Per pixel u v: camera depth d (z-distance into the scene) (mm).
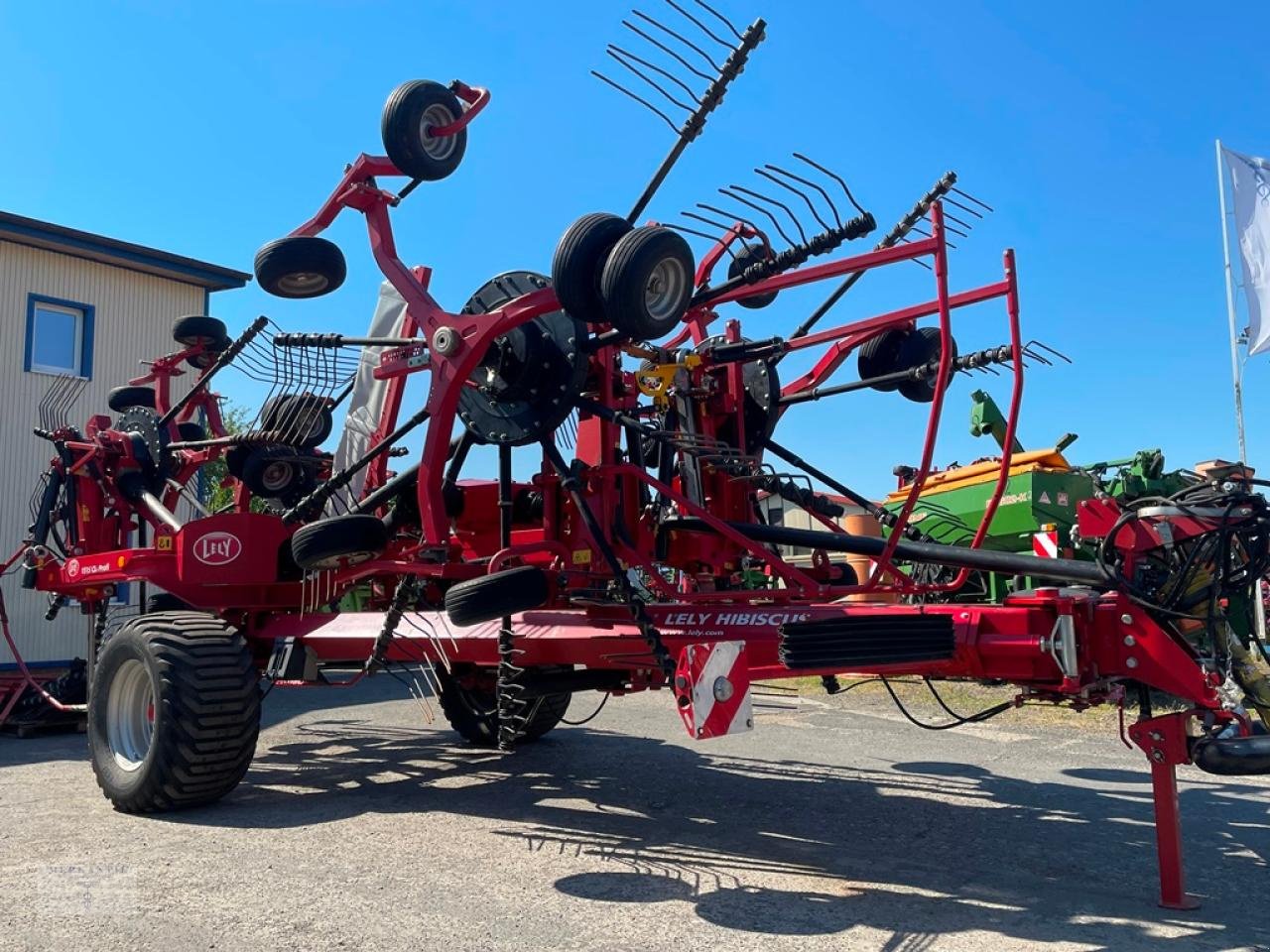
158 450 7797
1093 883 4070
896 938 3420
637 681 5449
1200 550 3955
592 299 4094
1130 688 4488
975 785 5984
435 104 5230
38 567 7656
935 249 3797
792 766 6668
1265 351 14336
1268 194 14594
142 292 15219
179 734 5141
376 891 3943
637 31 4078
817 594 4559
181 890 3934
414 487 5863
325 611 6723
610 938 3412
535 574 4383
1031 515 9539
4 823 5109
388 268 5461
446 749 7477
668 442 4789
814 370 5676
